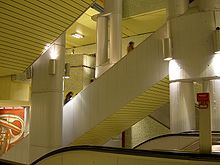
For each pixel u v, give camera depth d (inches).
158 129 363.9
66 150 113.4
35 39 231.9
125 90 261.3
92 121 283.0
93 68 408.8
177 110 220.7
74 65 397.4
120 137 388.5
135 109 279.9
